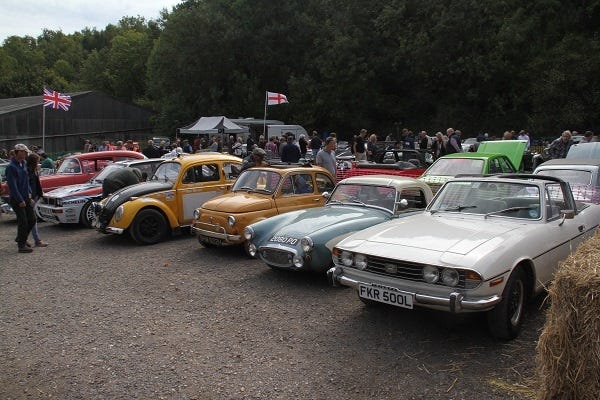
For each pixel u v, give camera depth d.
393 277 4.71
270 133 30.14
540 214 5.29
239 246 9.05
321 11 45.94
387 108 43.81
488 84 39.38
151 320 5.44
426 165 13.86
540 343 3.48
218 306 5.86
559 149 13.16
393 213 6.96
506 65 37.66
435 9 40.16
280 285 6.62
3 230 11.55
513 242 4.67
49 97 20.69
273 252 6.69
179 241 9.65
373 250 4.86
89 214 11.32
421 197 7.48
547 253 5.07
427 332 4.95
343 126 45.19
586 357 3.22
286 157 13.34
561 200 5.73
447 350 4.53
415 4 41.88
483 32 38.81
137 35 69.62
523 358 4.32
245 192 8.79
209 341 4.86
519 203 5.48
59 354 4.62
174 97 46.47
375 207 7.13
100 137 45.50
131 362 4.43
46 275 7.35
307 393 3.85
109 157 13.61
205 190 10.05
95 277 7.19
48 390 3.97
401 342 4.73
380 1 42.56
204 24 43.97
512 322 4.63
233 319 5.43
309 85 42.94
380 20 41.56
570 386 3.30
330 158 10.61
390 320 5.29
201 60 45.28
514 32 36.81
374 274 4.84
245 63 46.19
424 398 3.73
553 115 35.62
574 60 35.12
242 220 7.98
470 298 4.30
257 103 44.47
